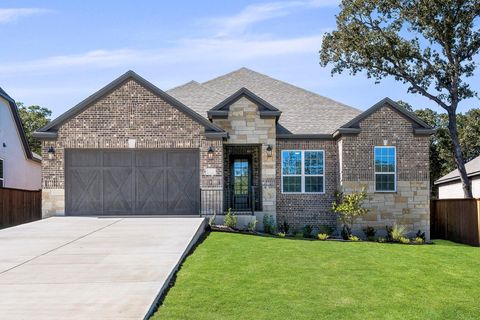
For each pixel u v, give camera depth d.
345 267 13.58
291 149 24.52
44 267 11.79
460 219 23.23
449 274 13.44
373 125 23.53
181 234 16.20
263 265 13.18
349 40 31.36
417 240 21.84
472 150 47.03
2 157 26.39
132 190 21.66
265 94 28.00
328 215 24.38
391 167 23.52
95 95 21.61
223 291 10.53
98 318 8.38
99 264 12.09
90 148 21.64
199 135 21.66
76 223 18.98
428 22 29.64
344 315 9.45
